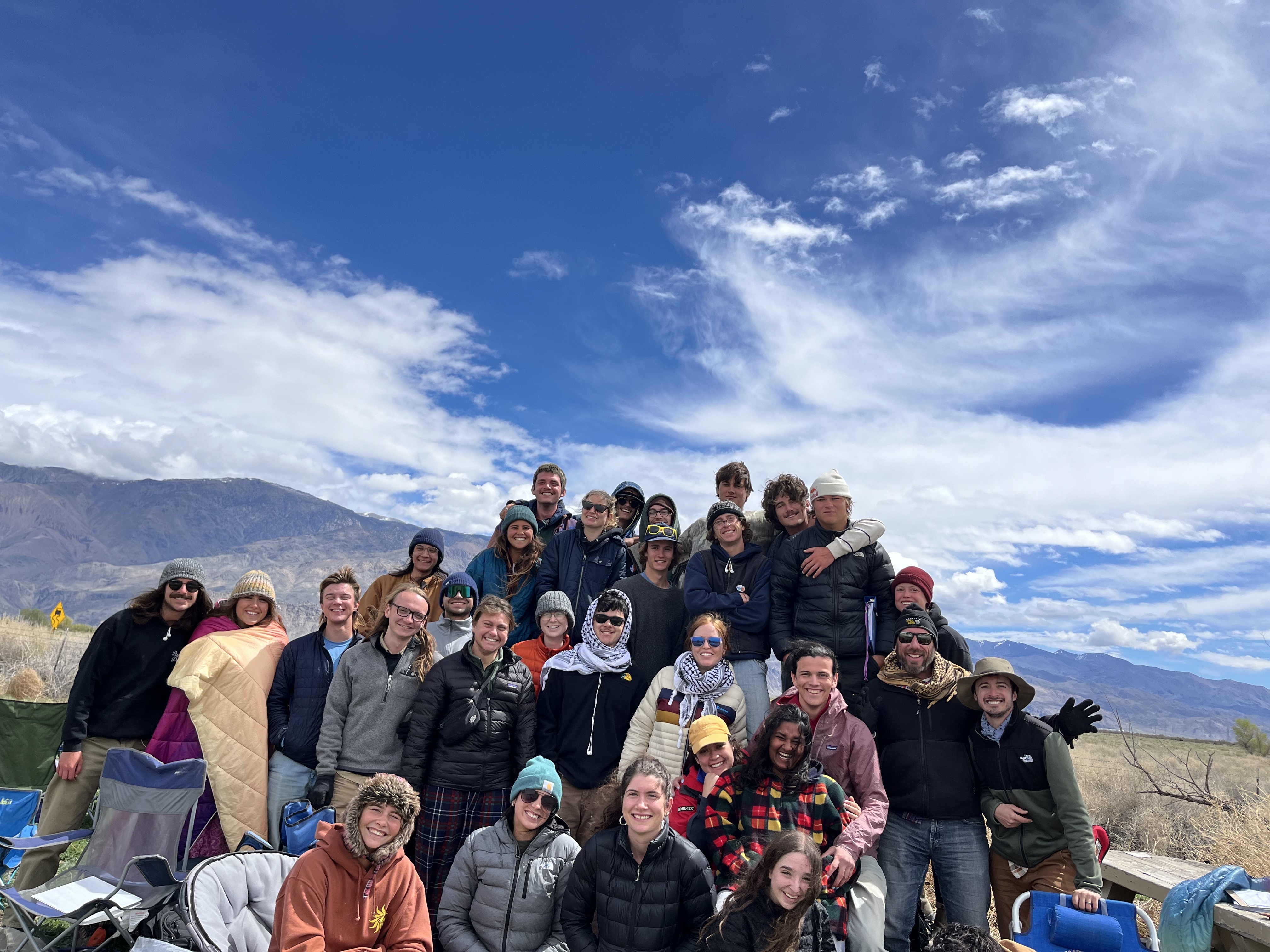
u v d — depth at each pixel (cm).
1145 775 1182
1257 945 437
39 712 655
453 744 505
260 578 602
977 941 325
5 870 538
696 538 693
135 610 573
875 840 444
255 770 527
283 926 373
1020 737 475
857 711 531
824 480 575
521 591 666
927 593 537
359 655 545
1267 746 1588
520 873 429
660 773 401
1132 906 421
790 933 359
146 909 434
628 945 393
